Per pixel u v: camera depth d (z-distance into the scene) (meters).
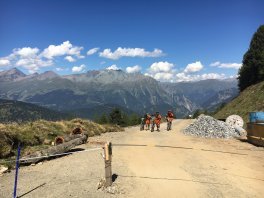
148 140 24.36
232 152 19.03
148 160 16.02
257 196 10.80
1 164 14.02
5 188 11.20
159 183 12.00
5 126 18.59
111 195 10.55
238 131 28.61
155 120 34.06
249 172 14.00
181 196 10.66
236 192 11.13
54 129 23.50
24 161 14.57
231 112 55.72
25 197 10.27
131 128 41.84
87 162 15.40
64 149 17.19
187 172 13.73
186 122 56.41
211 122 28.83
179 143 22.69
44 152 15.70
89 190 11.01
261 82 55.91
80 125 28.03
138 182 12.05
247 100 53.97
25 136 19.00
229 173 13.70
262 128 21.31
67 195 10.48
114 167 14.34
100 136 27.80
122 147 20.33
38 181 12.10
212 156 17.50
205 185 11.88
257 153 18.77
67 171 13.62
